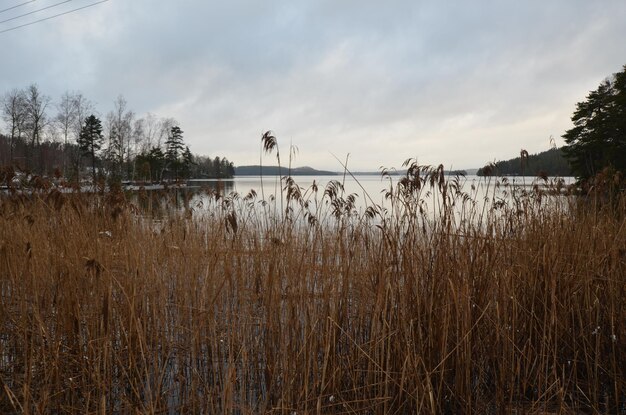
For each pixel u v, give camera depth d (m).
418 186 4.01
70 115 53.25
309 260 4.43
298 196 5.00
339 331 3.97
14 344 4.19
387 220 4.18
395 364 3.73
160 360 4.03
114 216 5.13
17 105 48.88
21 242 5.00
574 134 30.39
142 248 4.79
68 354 3.97
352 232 4.63
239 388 3.93
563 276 4.30
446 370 3.65
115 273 4.40
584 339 3.78
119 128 51.44
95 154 46.91
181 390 3.95
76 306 4.22
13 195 5.66
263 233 5.11
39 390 3.68
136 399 3.80
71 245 4.59
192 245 5.39
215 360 4.02
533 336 4.14
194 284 4.77
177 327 4.49
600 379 4.00
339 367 3.76
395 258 3.81
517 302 3.97
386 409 3.48
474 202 4.39
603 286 4.24
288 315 3.83
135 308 4.13
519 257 4.36
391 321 3.79
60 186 5.92
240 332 4.12
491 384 4.00
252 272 4.78
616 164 26.78
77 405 3.71
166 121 52.56
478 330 3.85
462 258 3.77
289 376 3.66
